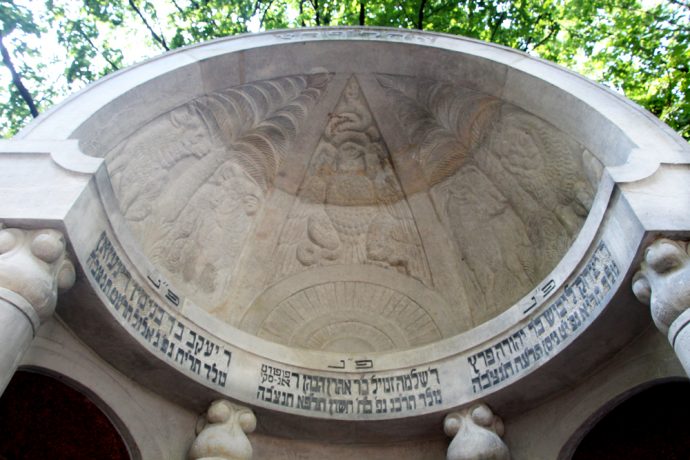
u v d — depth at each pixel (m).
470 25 11.63
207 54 7.62
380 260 8.78
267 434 6.91
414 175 8.91
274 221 8.69
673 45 10.43
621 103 6.51
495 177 8.16
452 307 8.23
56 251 4.70
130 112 6.63
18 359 4.29
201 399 6.40
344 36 8.42
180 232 7.50
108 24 10.95
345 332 8.17
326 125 8.80
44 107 10.65
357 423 6.71
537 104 7.34
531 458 6.37
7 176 5.14
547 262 7.36
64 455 6.15
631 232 5.11
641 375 5.70
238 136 8.31
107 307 5.39
